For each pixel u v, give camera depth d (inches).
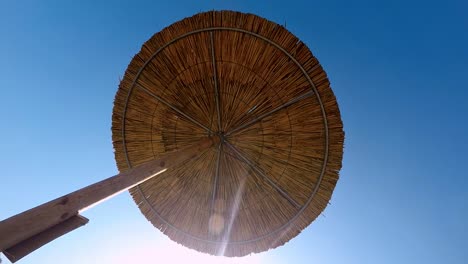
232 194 285.0
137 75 260.8
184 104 268.8
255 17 234.7
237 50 244.7
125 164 279.1
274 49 239.3
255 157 274.4
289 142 263.6
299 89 246.1
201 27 242.4
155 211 290.2
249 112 263.7
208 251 293.0
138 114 270.7
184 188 286.4
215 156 276.1
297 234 274.1
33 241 108.7
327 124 248.2
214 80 257.6
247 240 286.7
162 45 251.0
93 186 138.8
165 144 276.8
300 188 270.7
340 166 254.2
